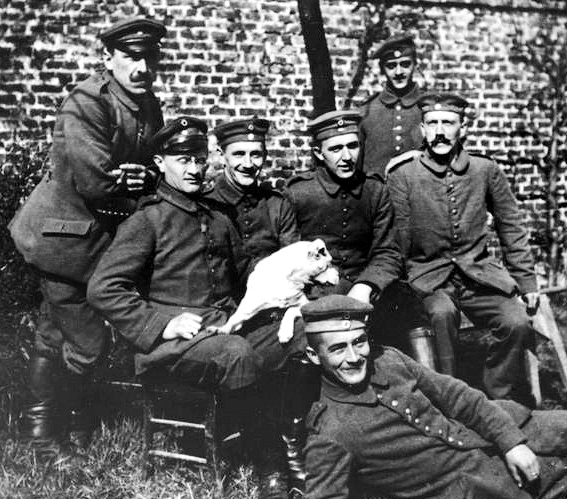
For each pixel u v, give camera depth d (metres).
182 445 4.12
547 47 8.82
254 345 3.85
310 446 3.44
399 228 4.79
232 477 3.78
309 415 3.50
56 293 4.19
